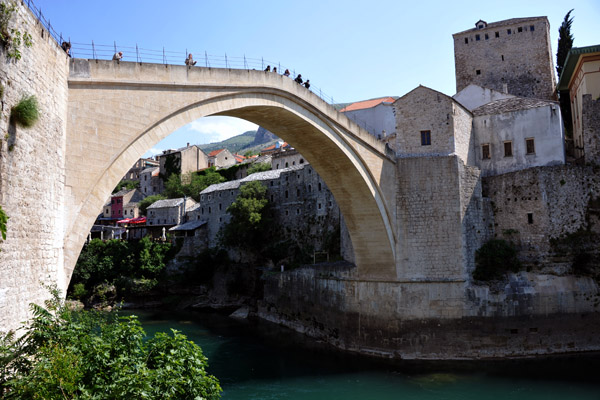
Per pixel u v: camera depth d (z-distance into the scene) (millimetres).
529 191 34125
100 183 16250
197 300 62125
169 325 48406
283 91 24422
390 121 57219
